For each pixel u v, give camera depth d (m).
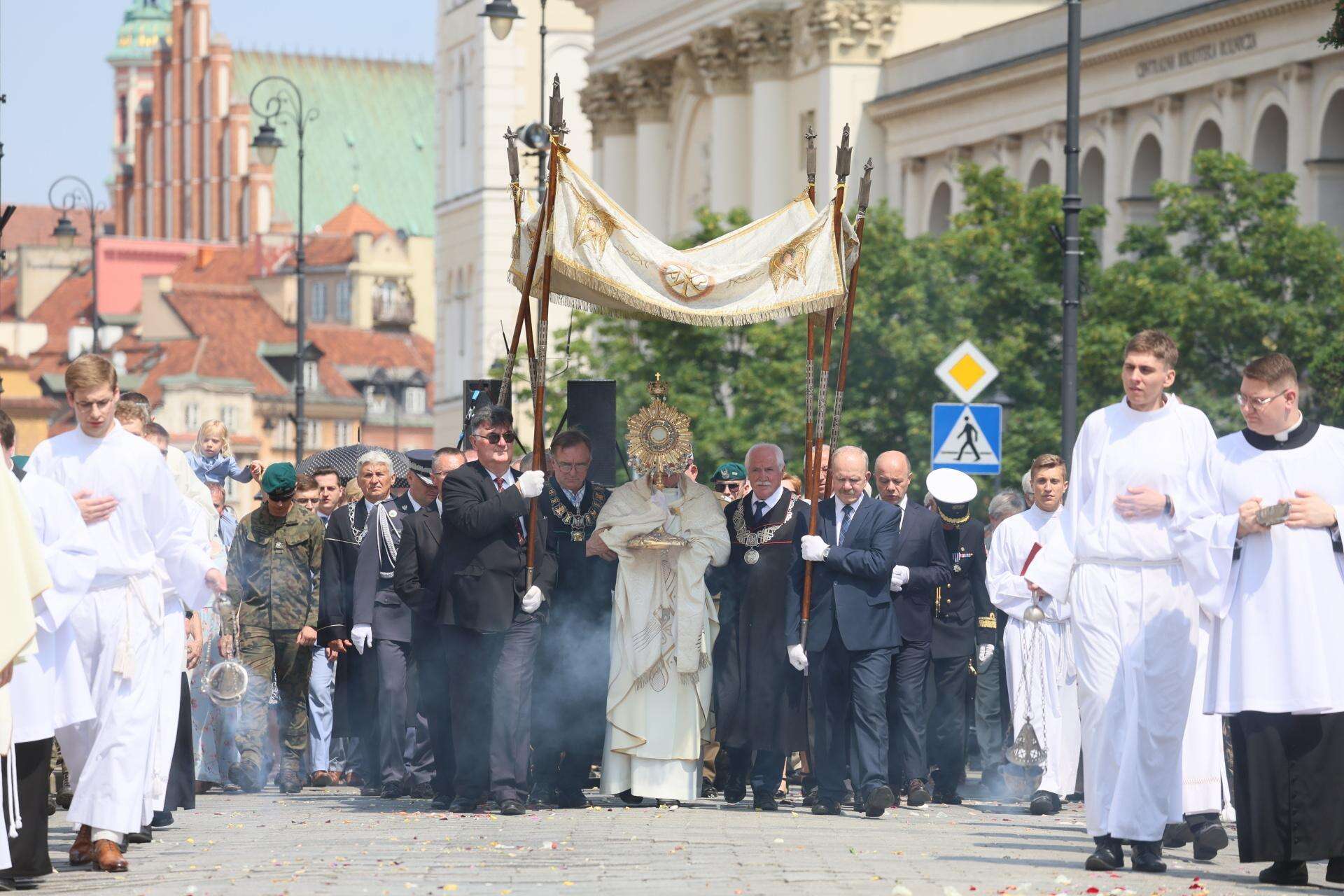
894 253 52.62
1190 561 15.00
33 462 16.17
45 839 14.85
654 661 19.88
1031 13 72.00
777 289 19.58
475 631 19.05
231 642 23.70
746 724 19.98
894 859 15.75
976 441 33.78
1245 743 14.84
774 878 14.42
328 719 24.92
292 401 168.88
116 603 15.85
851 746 19.80
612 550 19.92
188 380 165.00
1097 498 15.47
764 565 19.98
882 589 19.69
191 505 16.59
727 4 78.56
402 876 14.68
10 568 14.14
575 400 23.12
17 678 14.71
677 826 18.12
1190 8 58.75
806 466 20.39
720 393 59.53
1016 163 69.50
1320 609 14.83
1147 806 15.14
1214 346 43.69
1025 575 15.63
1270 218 43.19
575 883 14.20
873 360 52.12
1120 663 15.25
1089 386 45.78
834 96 74.88
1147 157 62.84
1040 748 20.88
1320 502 14.82
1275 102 55.38
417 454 22.34
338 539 22.78
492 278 112.56
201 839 17.45
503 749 19.09
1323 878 15.35
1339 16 30.56
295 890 13.95
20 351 198.12
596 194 19.22
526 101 113.12
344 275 194.62
